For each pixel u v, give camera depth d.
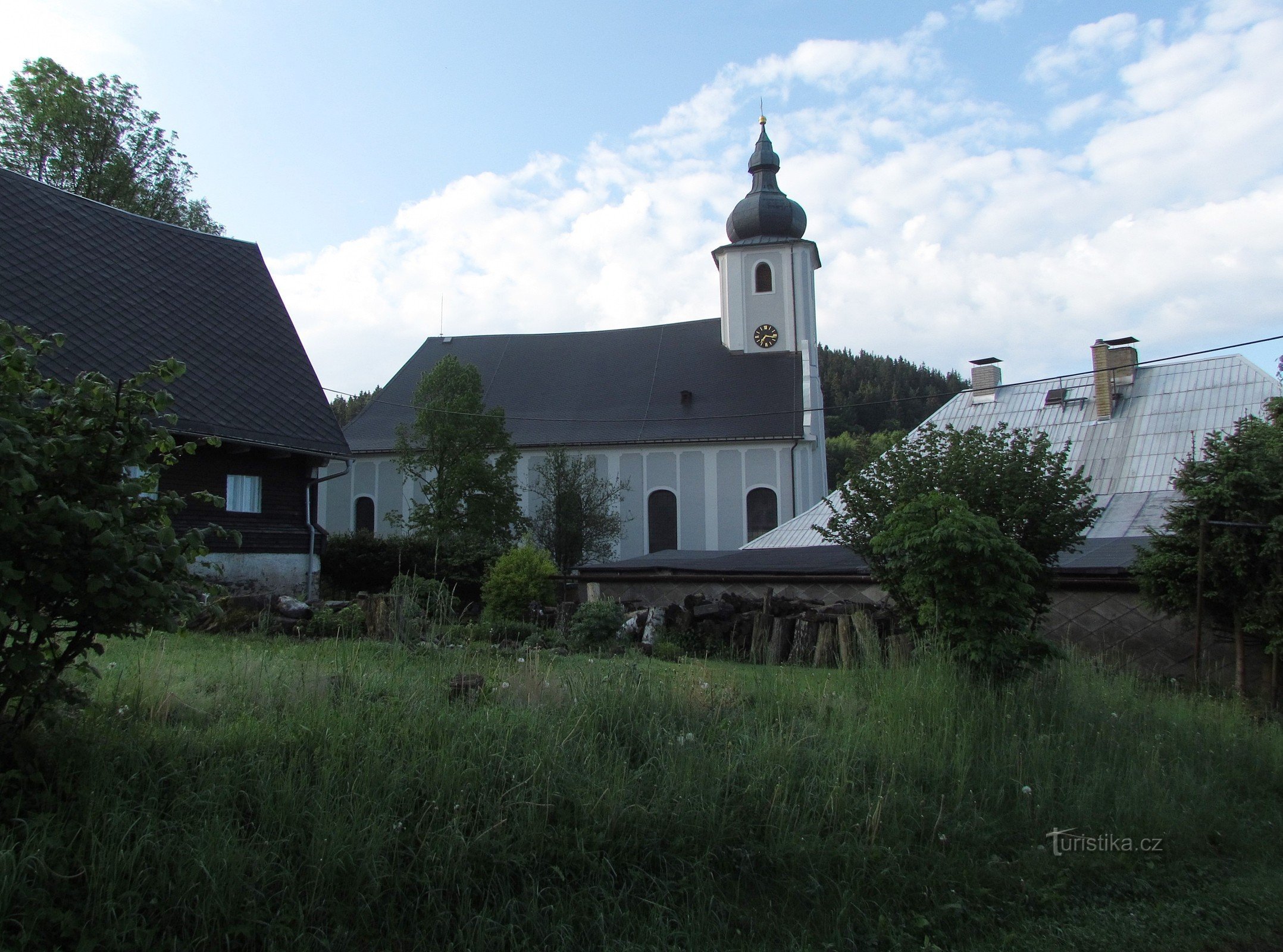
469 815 4.93
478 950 4.19
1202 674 13.91
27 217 21.00
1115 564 16.22
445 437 34.34
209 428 20.39
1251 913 5.74
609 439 45.66
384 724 5.76
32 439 4.07
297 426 22.59
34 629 4.17
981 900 5.52
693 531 44.22
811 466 44.31
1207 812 7.28
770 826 5.59
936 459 12.48
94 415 4.54
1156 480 22.19
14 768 4.57
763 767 6.23
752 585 19.67
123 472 4.67
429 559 30.06
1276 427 13.80
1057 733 8.17
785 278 48.16
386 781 5.00
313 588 23.00
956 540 8.67
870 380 113.25
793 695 8.30
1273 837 7.23
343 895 4.27
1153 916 5.58
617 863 5.02
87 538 4.30
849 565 19.20
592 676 7.57
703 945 4.61
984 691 8.47
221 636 11.77
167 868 4.04
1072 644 13.59
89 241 21.98
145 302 21.78
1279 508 12.16
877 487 12.41
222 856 4.11
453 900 4.46
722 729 6.93
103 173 34.84
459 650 9.55
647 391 48.31
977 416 27.11
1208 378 24.23
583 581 21.88
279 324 24.78
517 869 4.72
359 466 46.94
